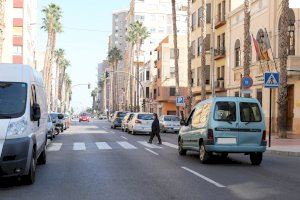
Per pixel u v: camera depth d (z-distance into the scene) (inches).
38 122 444.5
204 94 1621.6
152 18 5206.7
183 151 663.1
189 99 1733.5
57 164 542.6
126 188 369.7
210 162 574.2
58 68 4547.2
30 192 352.2
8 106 377.4
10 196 335.6
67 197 331.3
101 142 959.6
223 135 546.0
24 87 396.2
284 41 1019.9
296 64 1166.3
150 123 1323.8
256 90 1423.5
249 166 534.0
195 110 638.5
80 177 432.5
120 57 4488.2
